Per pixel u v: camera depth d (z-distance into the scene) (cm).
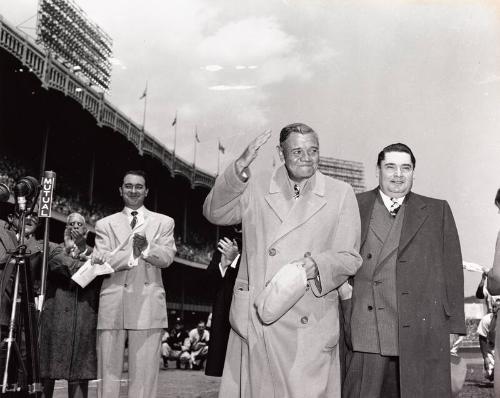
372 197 329
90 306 404
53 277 401
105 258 380
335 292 250
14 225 367
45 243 347
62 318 396
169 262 397
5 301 340
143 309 384
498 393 298
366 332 302
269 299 221
